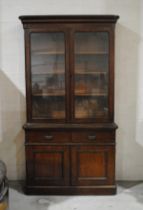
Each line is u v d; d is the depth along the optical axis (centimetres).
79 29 311
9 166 368
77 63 320
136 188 343
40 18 307
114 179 323
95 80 323
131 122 361
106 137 318
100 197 319
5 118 362
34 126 317
